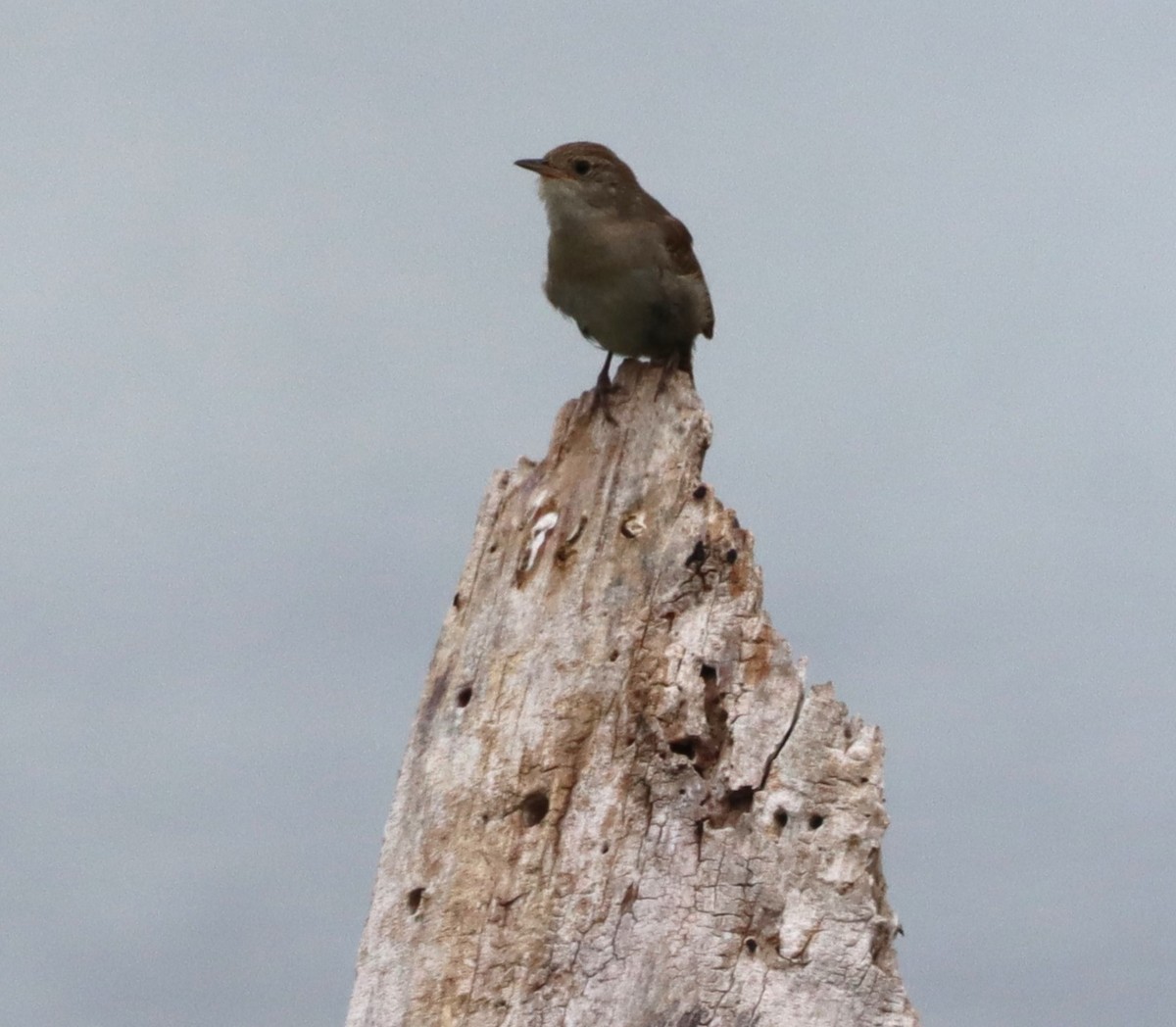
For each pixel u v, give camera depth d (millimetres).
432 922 11492
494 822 11547
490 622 12242
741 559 11641
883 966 10695
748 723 11156
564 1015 10867
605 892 11031
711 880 10891
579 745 11516
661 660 11477
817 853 10836
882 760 11039
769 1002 10594
